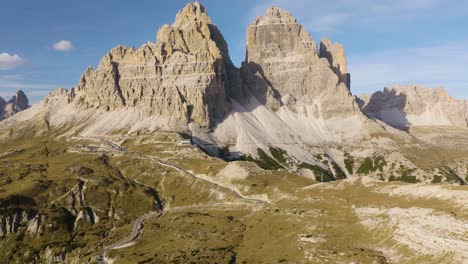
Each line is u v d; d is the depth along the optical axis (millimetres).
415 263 132000
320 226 179375
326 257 149750
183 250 191875
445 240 133000
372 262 137500
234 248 185750
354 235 164000
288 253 163375
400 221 156750
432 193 174750
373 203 187750
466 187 170500
